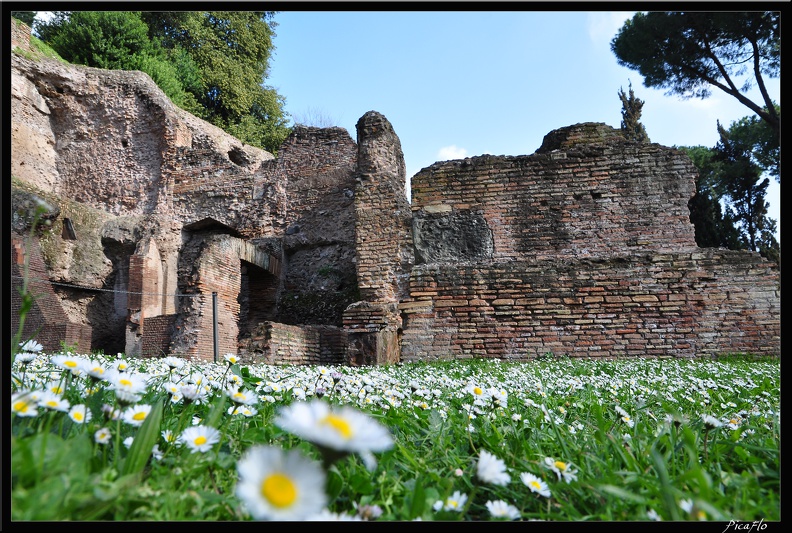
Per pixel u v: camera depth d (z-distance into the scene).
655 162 9.26
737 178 26.50
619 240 9.08
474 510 1.42
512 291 8.05
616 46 15.82
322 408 0.84
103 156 18.44
